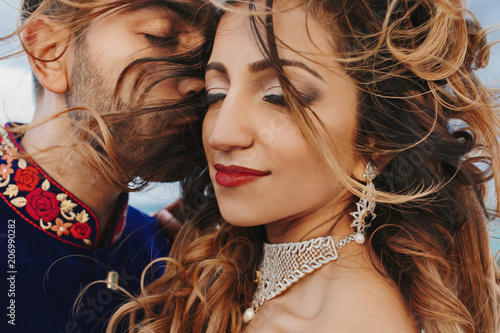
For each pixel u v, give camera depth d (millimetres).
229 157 1054
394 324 963
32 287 1271
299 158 1022
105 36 1299
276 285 1123
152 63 1307
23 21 1326
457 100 1216
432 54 1085
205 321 1311
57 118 1345
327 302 1008
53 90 1314
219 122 1030
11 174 1292
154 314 1345
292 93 989
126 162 1341
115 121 1312
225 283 1319
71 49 1304
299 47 1012
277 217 1064
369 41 1082
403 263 1170
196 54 1319
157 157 1433
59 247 1323
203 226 1554
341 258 1076
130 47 1301
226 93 1108
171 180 1520
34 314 1263
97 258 1375
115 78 1310
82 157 1313
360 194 1059
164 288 1450
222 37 1092
